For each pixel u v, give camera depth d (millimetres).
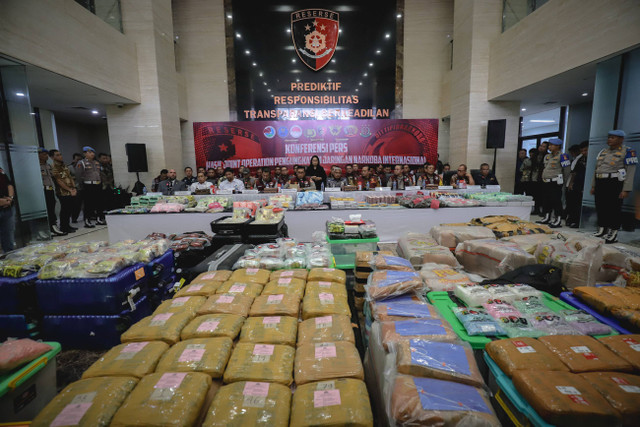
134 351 1181
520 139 9508
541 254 2225
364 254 2199
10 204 3912
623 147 3986
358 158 8203
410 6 8281
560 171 5383
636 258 1854
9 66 4039
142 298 2096
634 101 4008
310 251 2232
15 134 4070
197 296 1624
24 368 1193
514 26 5875
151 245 2301
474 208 4125
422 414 869
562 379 955
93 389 973
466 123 6910
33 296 1858
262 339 1262
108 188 6676
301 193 4543
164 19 6922
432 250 2445
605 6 4152
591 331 1313
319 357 1145
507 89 6117
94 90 5523
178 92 7953
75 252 2201
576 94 6242
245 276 1848
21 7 3996
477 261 2408
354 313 2102
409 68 8500
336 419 872
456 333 1337
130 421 855
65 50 4660
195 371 1076
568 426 843
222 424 853
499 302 1529
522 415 964
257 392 970
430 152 8219
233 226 2889
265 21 8227
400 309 1505
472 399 918
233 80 8406
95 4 5664
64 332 1876
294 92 8508
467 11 6773
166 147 6930
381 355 1192
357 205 4270
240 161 8117
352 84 8547
